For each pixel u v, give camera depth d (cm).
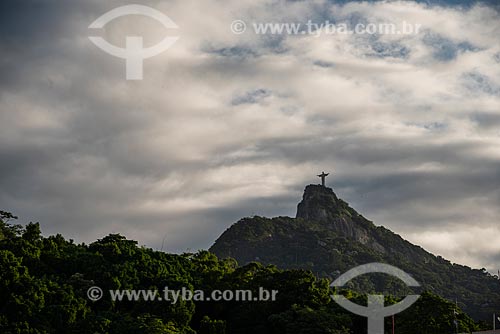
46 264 12594
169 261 13950
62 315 10781
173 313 11638
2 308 10800
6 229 14825
